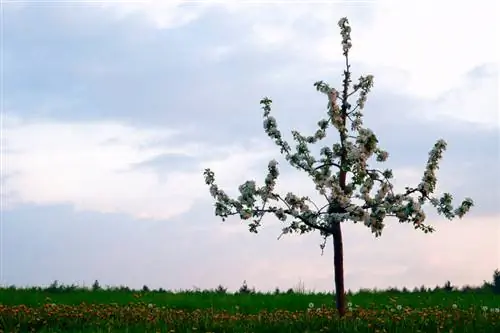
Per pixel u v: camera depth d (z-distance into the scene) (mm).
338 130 18156
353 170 17203
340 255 17891
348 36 18500
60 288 24266
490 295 24891
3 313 17531
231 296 23672
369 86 18422
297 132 18578
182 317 18031
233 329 16641
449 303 22078
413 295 24844
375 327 16562
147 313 18578
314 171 18031
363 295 24719
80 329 16703
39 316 17531
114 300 21797
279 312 18828
